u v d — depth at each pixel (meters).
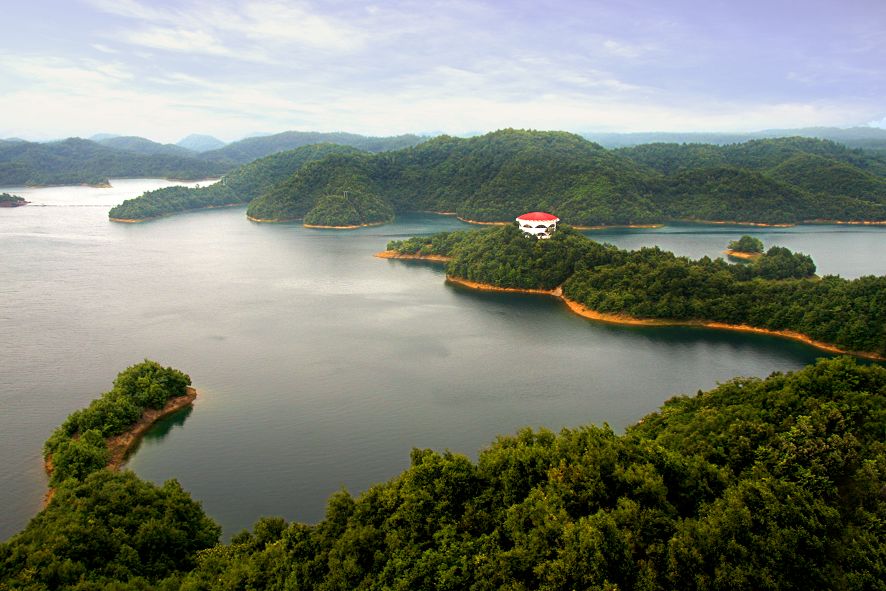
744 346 151.00
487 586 49.19
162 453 96.38
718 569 48.12
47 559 54.16
